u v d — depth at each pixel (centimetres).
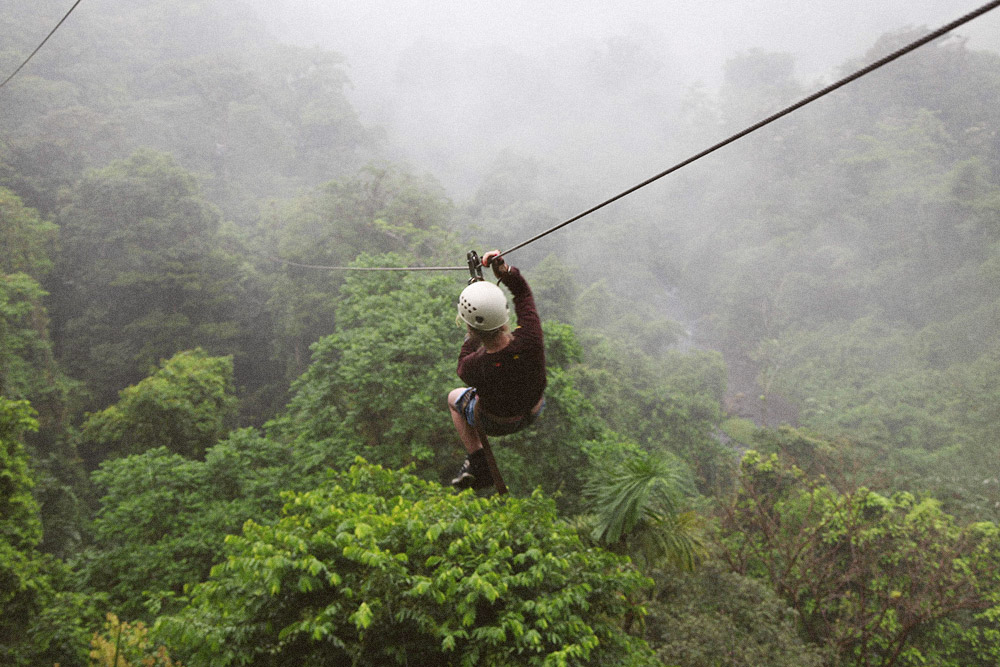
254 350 5825
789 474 2298
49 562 1730
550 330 2000
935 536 1817
